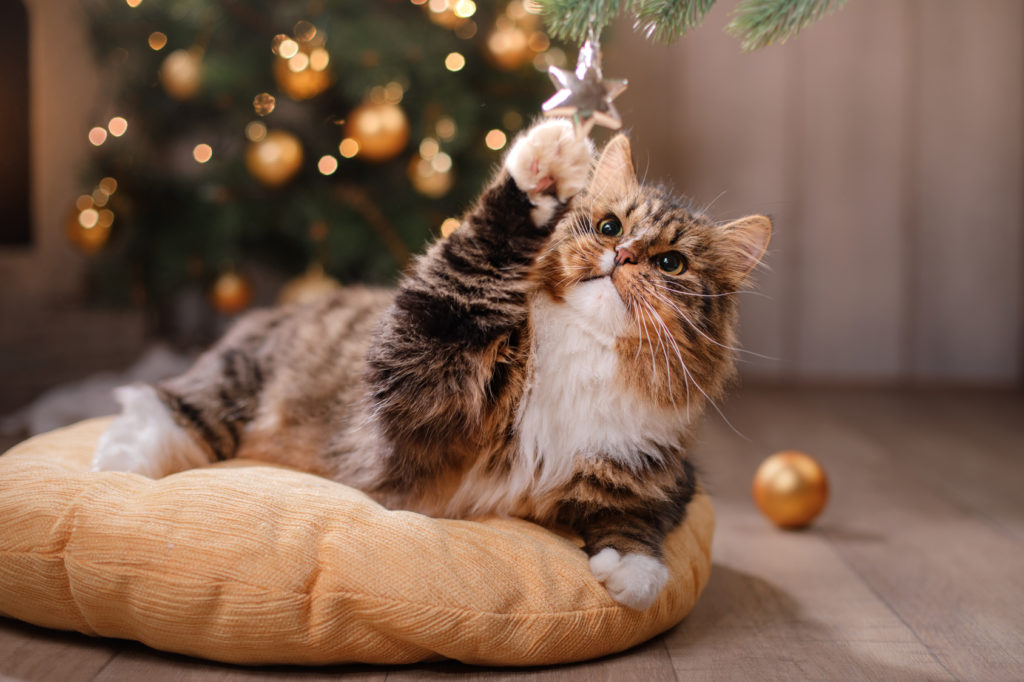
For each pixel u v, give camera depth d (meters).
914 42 1.86
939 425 1.49
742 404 1.65
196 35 1.38
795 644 0.71
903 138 1.88
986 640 0.72
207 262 1.44
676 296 0.71
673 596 0.70
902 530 0.96
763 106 1.89
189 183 1.46
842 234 1.91
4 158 1.42
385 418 0.69
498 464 0.71
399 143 1.24
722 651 0.69
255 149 1.27
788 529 0.96
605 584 0.67
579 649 0.66
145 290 1.49
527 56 1.29
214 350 0.88
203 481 0.67
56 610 0.65
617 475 0.70
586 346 0.69
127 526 0.65
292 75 1.21
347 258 1.35
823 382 1.91
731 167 1.91
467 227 0.68
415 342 0.68
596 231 0.71
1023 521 0.99
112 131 1.42
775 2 0.67
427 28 1.31
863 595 0.80
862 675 0.67
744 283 0.78
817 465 0.95
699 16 0.67
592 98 0.65
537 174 0.65
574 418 0.70
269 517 0.65
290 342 0.84
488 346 0.68
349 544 0.64
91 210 1.37
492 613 0.64
